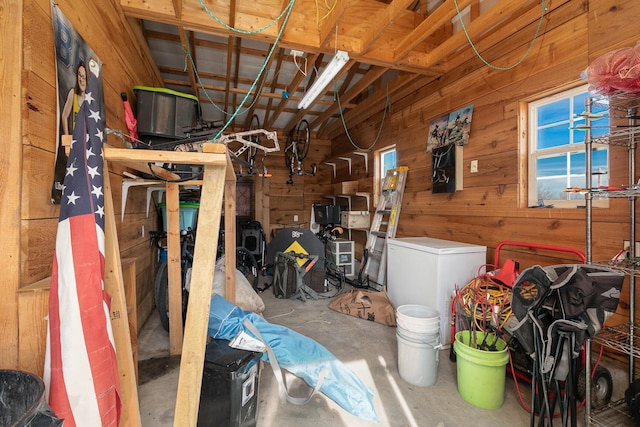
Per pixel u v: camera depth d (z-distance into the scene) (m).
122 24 2.37
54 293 0.94
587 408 1.55
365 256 4.41
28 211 1.17
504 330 2.02
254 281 4.54
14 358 1.11
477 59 2.88
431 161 3.49
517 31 2.49
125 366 1.18
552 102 2.34
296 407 1.77
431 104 3.53
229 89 4.09
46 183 1.30
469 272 2.61
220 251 4.05
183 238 3.15
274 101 4.96
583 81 2.05
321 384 1.70
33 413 0.74
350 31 2.77
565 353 1.34
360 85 3.81
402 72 3.66
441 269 2.52
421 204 3.69
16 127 1.15
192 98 2.70
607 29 1.88
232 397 1.41
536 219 2.34
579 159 2.20
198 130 2.69
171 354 2.32
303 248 4.07
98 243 0.98
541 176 2.46
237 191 5.96
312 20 2.71
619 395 1.78
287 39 2.63
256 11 2.59
